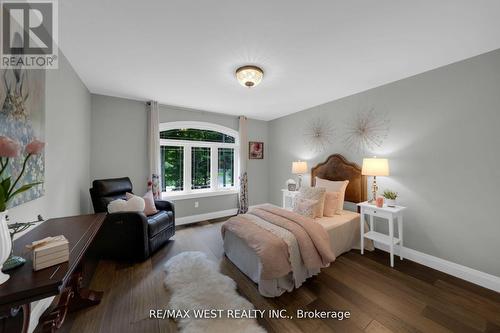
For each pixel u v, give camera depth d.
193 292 1.91
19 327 1.00
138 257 2.51
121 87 2.97
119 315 1.66
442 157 2.36
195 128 4.24
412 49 2.01
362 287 2.05
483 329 1.54
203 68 2.38
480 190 2.11
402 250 2.61
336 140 3.58
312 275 2.18
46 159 1.71
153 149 3.63
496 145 2.02
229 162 4.84
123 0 1.37
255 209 2.98
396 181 2.77
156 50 2.01
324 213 2.97
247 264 2.25
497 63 2.00
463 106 2.21
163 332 1.50
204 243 3.13
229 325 1.54
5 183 0.88
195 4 1.41
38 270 0.89
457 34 1.77
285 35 1.78
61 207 2.04
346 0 1.39
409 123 2.63
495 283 1.99
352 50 2.02
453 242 2.29
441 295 1.93
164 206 3.27
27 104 1.38
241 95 3.33
